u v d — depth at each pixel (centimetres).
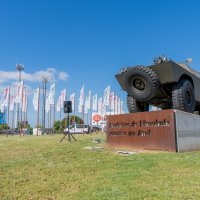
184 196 459
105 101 4422
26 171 643
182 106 1048
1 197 473
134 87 1084
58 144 1223
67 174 618
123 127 1134
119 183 538
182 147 1013
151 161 757
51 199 465
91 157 827
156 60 1020
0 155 866
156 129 1045
